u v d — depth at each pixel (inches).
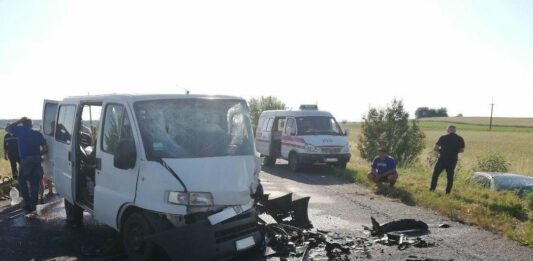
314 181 568.7
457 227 329.7
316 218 354.0
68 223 328.5
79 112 296.8
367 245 279.4
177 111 242.7
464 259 255.4
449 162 458.9
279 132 738.2
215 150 236.7
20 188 365.4
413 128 811.4
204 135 239.3
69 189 305.3
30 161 361.7
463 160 930.7
